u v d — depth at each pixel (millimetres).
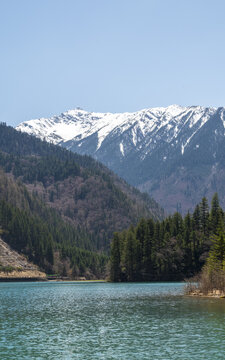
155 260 199375
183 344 50656
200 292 110000
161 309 80188
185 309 79125
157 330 59094
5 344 51094
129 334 56719
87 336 55656
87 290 141375
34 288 159000
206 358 44625
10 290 145875
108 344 51094
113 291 133875
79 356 45844
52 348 49250
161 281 199000
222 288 106562
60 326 62875
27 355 46219
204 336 54781
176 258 198000
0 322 66500
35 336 55562
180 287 150750
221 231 134625
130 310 80125
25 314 75812
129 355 46125
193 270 198125
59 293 128000
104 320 68312
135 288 148000
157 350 48062
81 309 82938
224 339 52969
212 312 74688
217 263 123375
